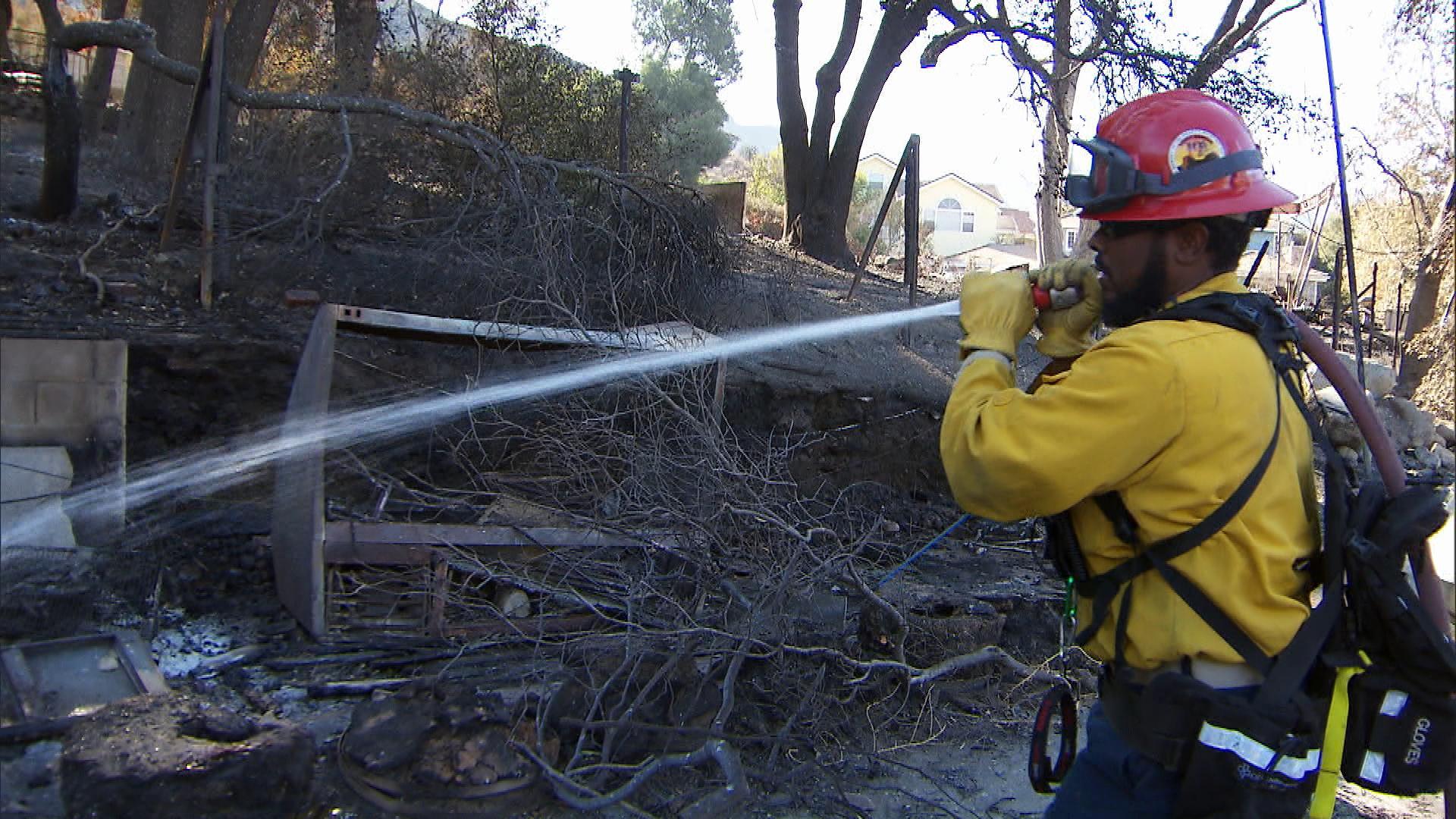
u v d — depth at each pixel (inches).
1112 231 81.4
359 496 185.0
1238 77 456.1
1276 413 74.7
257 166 256.5
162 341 185.9
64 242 219.3
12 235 216.8
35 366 156.6
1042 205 786.8
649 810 126.4
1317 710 73.4
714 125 1227.9
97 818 101.2
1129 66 451.8
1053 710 91.4
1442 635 72.4
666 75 1202.0
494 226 215.2
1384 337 747.4
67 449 159.0
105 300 199.0
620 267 234.1
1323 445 77.6
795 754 142.5
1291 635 73.0
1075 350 86.0
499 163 235.3
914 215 361.1
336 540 155.8
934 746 150.1
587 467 174.4
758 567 158.1
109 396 161.9
